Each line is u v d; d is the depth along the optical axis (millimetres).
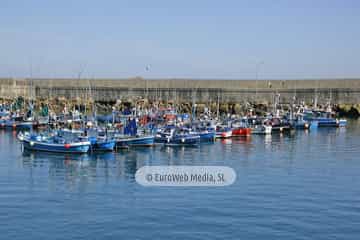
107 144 46094
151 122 57938
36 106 84625
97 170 36906
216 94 94875
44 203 26531
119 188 30344
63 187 30656
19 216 24000
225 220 23328
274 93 94375
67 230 21875
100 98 96938
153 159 42500
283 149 49469
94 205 26109
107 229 22062
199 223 22891
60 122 64688
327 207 25703
